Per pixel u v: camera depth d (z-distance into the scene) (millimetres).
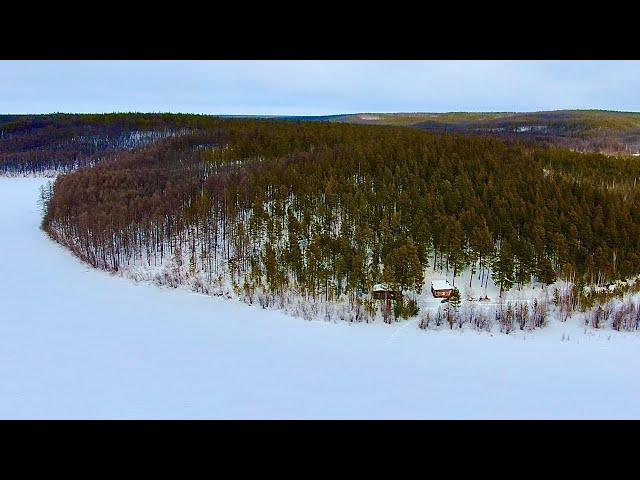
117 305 60844
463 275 67375
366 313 57844
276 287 62500
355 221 71812
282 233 74750
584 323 56875
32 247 82875
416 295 62625
